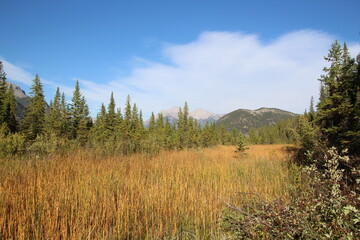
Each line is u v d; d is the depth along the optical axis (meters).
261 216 2.84
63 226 2.74
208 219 3.46
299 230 2.39
